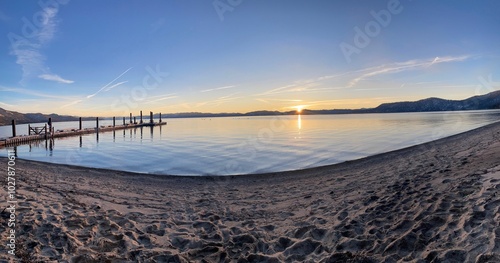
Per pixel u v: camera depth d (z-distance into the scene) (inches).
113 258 190.7
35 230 215.5
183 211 310.0
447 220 197.5
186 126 2913.4
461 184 265.7
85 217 252.8
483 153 461.7
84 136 1616.6
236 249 211.8
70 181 449.1
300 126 2465.6
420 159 555.5
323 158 777.6
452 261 153.3
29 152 960.3
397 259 170.9
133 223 258.2
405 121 2731.3
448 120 2576.3
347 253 186.1
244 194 394.3
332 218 259.6
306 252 201.3
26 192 334.0
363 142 1105.4
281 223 263.9
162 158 813.9
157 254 200.1
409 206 246.4
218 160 770.2
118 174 535.2
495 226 170.7
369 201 291.7
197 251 208.5
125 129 2290.8
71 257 183.6
